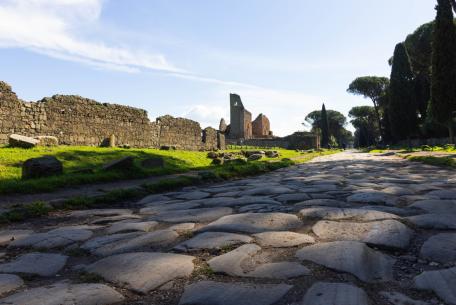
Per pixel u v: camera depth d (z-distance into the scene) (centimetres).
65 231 437
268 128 7769
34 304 222
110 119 2377
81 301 226
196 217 484
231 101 6362
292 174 1238
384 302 210
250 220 425
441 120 2745
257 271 262
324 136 8275
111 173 1064
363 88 6500
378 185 728
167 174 1255
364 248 296
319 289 225
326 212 450
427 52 4494
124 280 259
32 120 1839
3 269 302
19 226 499
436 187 653
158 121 2895
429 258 280
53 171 968
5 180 889
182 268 278
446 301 207
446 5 2627
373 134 8738
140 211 584
